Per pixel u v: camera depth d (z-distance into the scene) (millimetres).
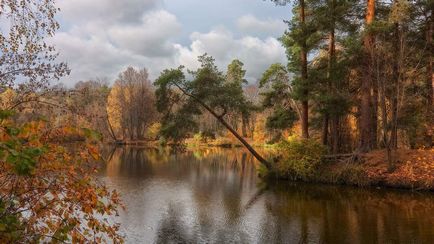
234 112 25188
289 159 22922
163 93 22828
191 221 13508
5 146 3320
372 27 19953
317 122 29312
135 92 72312
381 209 15133
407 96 23312
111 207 4941
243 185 21609
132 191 19125
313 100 24906
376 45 21359
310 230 12312
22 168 3357
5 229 3988
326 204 16328
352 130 28172
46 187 4551
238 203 16625
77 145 4609
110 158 37844
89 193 4562
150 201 16781
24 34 5926
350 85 25719
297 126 37750
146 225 12828
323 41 26516
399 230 12102
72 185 4547
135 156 41000
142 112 72000
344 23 24078
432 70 24703
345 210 15078
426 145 24141
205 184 21797
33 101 5414
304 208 15562
